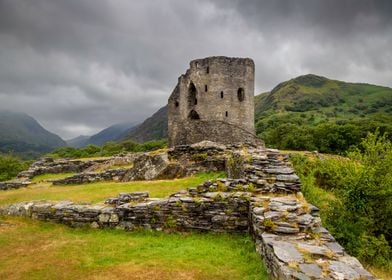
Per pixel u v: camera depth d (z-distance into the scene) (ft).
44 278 26.89
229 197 37.14
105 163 109.09
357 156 47.85
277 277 22.08
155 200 40.75
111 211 40.63
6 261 30.58
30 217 44.24
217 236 36.24
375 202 44.68
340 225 42.14
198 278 26.35
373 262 38.70
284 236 26.91
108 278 26.68
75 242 35.70
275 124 348.79
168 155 75.72
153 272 27.55
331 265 21.27
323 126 206.18
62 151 285.23
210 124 114.11
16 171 182.09
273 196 36.76
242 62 132.67
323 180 57.82
